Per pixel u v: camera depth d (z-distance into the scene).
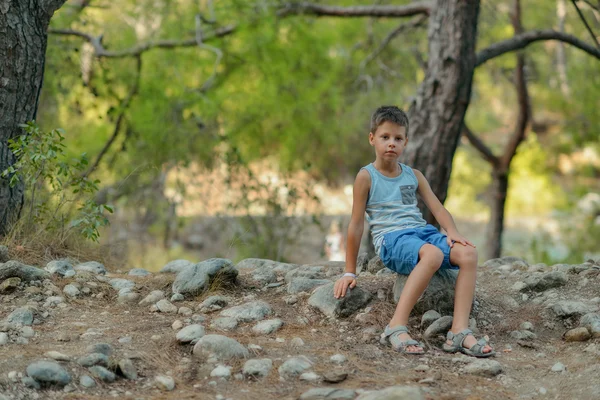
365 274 4.59
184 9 11.04
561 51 13.16
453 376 3.29
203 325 3.82
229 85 11.47
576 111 13.05
